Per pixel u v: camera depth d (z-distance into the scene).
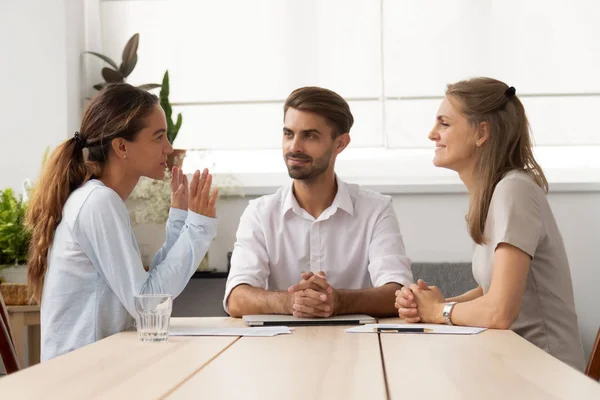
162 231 3.55
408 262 2.37
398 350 1.39
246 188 3.68
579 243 3.61
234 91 3.88
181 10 3.90
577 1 3.71
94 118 1.94
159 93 3.89
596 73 3.71
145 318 1.51
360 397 0.96
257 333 1.64
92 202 1.81
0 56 3.68
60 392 0.99
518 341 1.51
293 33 3.86
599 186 3.58
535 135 3.73
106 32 3.91
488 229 1.95
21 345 3.06
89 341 1.79
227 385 1.04
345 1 3.83
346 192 2.40
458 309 1.81
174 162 3.59
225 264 3.69
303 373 1.14
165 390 1.00
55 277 1.81
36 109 3.67
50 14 3.67
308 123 2.30
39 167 3.66
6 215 3.23
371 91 3.81
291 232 2.41
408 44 3.79
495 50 3.75
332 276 2.41
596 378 1.65
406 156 3.85
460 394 0.98
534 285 1.94
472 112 2.02
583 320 3.59
